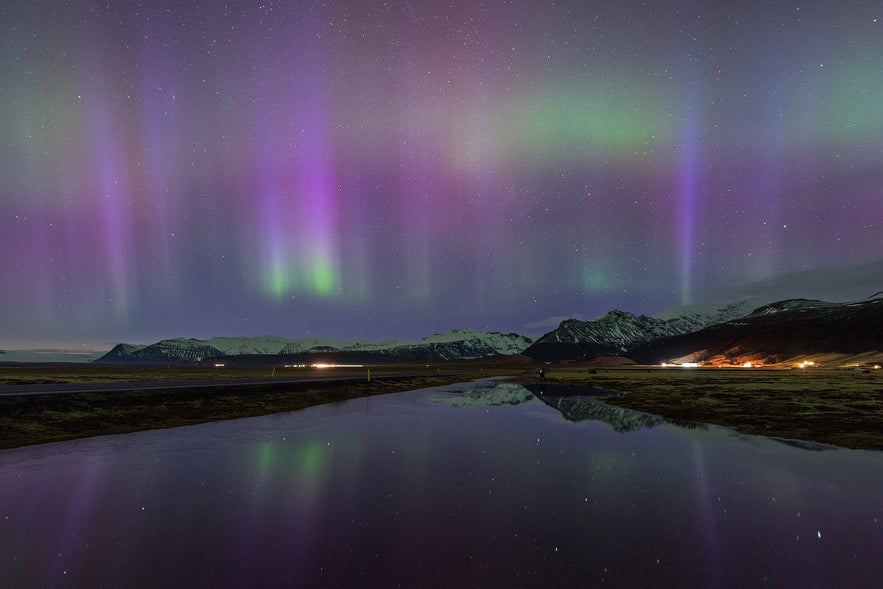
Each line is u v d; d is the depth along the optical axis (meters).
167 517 11.67
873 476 15.91
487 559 9.12
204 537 10.33
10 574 8.53
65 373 111.00
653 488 14.38
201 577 8.38
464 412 38.69
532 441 23.38
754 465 17.62
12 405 28.48
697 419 32.56
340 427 28.94
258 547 9.74
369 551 9.52
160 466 17.48
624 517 11.66
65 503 12.83
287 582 8.16
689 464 17.84
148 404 34.97
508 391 71.06
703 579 8.28
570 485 14.74
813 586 8.05
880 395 49.97
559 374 163.50
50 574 8.52
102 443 22.81
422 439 24.11
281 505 12.66
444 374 145.38
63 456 19.52
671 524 11.14
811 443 22.47
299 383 60.94
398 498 13.31
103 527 10.95
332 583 8.11
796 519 11.48
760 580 8.25
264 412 38.41
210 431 27.11
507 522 11.29
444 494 13.73
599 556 9.28
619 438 24.33
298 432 26.66
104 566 8.85
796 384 75.06
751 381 88.38
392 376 110.75
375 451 20.61
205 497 13.42
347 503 12.85
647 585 8.03
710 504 12.76
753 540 10.12
